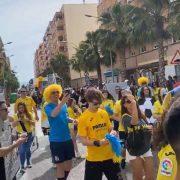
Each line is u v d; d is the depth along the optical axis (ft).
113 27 156.76
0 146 20.83
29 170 35.24
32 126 35.63
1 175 20.77
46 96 24.40
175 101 5.67
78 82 330.75
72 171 32.83
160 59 120.98
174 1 102.53
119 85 53.83
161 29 117.91
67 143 24.48
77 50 241.35
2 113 22.36
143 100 33.14
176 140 5.41
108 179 19.98
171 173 9.25
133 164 20.99
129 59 183.21
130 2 160.66
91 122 19.95
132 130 20.84
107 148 19.83
